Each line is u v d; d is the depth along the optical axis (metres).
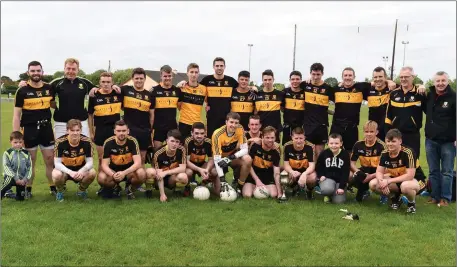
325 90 8.53
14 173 7.09
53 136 7.81
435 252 5.09
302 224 6.04
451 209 7.13
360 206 7.15
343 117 8.47
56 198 7.27
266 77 8.52
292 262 4.76
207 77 8.91
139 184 7.43
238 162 7.76
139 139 8.00
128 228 5.75
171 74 8.44
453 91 7.27
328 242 5.35
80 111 7.89
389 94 8.08
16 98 7.48
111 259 4.77
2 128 20.12
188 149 7.88
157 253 4.94
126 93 8.04
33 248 5.01
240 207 6.88
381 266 4.72
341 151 7.40
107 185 7.34
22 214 6.32
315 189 7.89
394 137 6.80
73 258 4.81
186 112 8.75
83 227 5.79
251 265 4.67
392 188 7.00
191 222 6.02
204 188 7.46
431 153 7.58
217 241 5.34
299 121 8.75
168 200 7.34
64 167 7.08
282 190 7.56
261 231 5.76
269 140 7.56
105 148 7.32
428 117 7.52
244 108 8.75
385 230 5.85
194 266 4.62
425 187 7.71
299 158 7.70
